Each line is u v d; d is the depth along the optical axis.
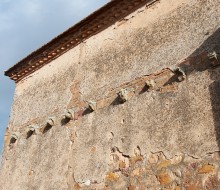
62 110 7.45
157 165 5.11
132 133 5.72
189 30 5.71
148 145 5.38
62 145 6.95
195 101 5.07
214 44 5.19
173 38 5.91
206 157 4.59
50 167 6.94
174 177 4.82
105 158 5.95
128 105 6.04
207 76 5.08
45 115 7.87
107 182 5.70
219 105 4.77
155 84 5.75
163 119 5.36
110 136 6.07
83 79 7.36
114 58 6.88
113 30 7.24
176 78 5.48
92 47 7.58
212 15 5.49
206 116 4.84
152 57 6.09
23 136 8.25
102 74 6.95
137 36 6.64
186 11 5.96
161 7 6.46
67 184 6.37
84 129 6.66
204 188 4.45
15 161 8.04
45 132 7.59
